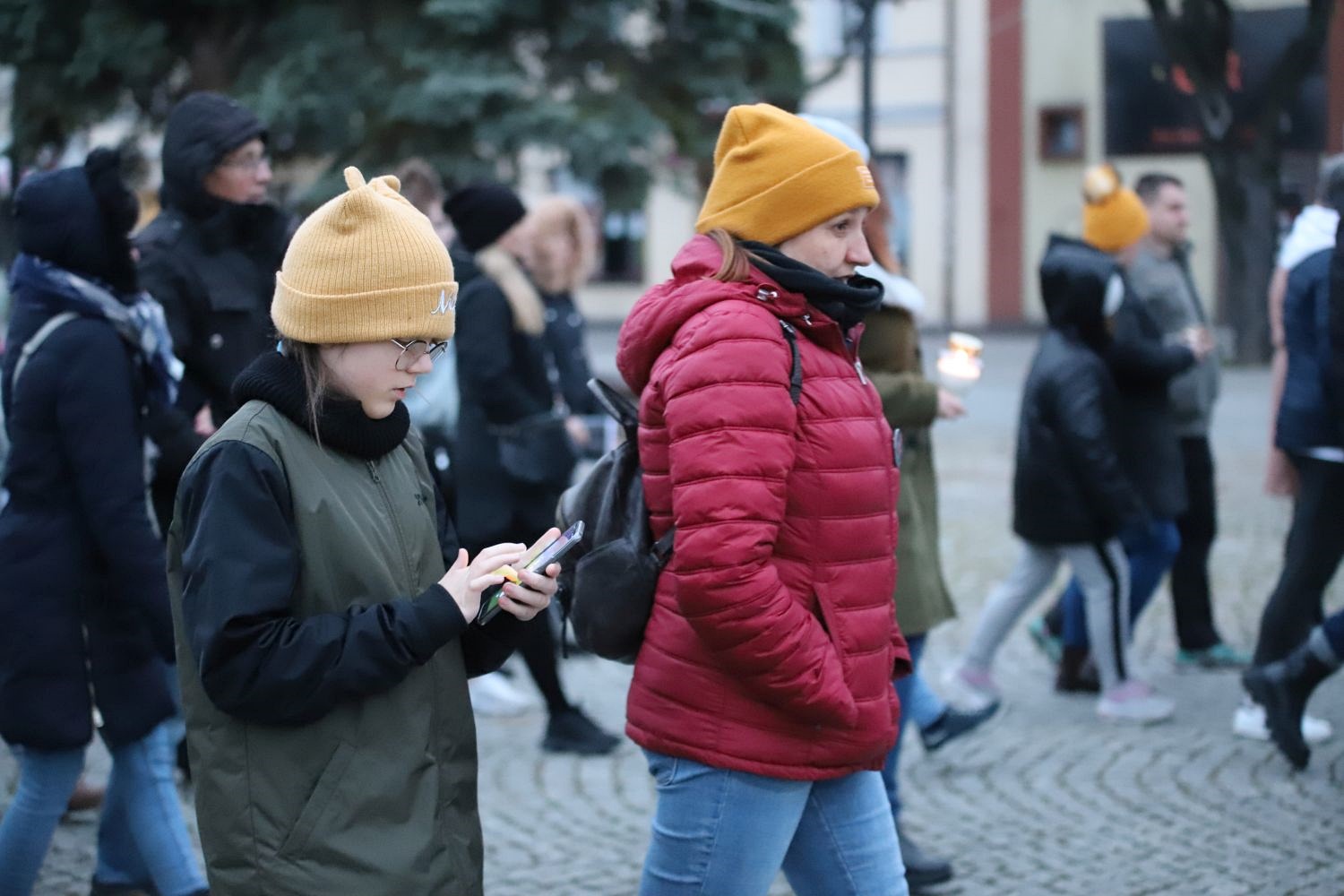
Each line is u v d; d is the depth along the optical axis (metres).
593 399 10.32
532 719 8.90
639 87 24.50
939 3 43.31
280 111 22.25
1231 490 16.12
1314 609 7.80
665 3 24.55
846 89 44.44
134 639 5.40
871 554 4.13
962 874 6.39
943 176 44.03
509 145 22.77
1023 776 7.68
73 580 5.26
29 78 22.67
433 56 22.62
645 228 46.16
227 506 3.43
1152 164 40.19
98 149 5.29
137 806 5.53
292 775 3.50
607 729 8.66
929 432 6.69
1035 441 8.33
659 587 4.22
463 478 8.59
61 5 22.31
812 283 4.07
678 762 4.16
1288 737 7.46
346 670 3.42
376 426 3.62
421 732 3.63
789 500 4.02
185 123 6.42
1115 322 8.45
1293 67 28.59
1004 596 8.67
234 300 6.47
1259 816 7.04
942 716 7.45
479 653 3.87
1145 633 10.76
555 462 8.63
